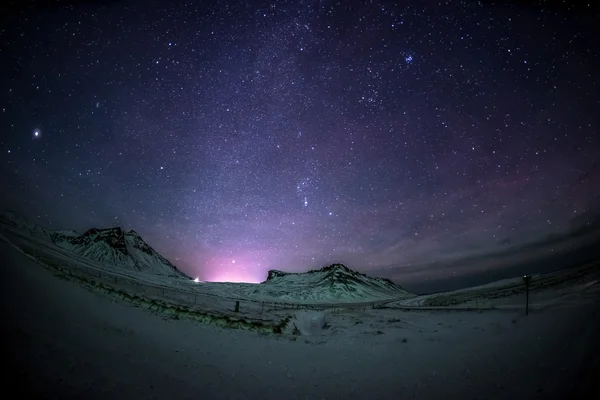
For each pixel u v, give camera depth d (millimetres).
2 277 8461
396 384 8281
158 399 5863
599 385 6273
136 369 6945
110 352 7402
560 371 7750
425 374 9117
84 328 8273
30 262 12328
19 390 4641
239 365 9242
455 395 7297
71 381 5492
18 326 6441
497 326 17016
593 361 7531
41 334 6648
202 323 15453
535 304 26500
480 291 54719
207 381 7359
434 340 14922
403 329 20125
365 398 7277
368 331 19469
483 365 9578
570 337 10273
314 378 8734
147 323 12078
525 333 13102
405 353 12086
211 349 10648
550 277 44938
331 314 35875
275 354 11391
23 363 5340
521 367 8758
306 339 15562
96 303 11992
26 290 8633
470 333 16328
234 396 6762
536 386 7230
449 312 31391
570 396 6293
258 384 7762
